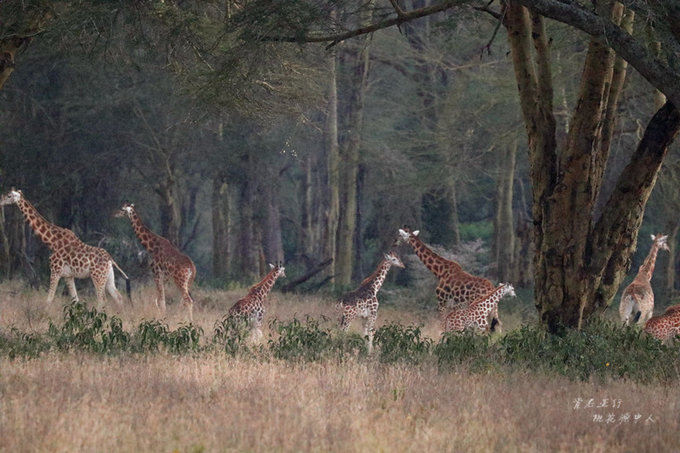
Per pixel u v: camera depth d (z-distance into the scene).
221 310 21.86
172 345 12.79
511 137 28.42
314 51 18.83
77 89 28.55
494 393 10.45
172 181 30.55
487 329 15.86
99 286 20.08
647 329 15.94
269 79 17.84
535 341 13.88
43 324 15.86
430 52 31.28
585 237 15.51
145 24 15.98
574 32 20.59
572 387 11.37
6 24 14.79
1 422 7.89
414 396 10.12
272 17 13.95
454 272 17.69
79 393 9.37
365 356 12.90
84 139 29.39
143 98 28.52
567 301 15.58
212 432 7.89
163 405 8.99
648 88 23.47
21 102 28.92
